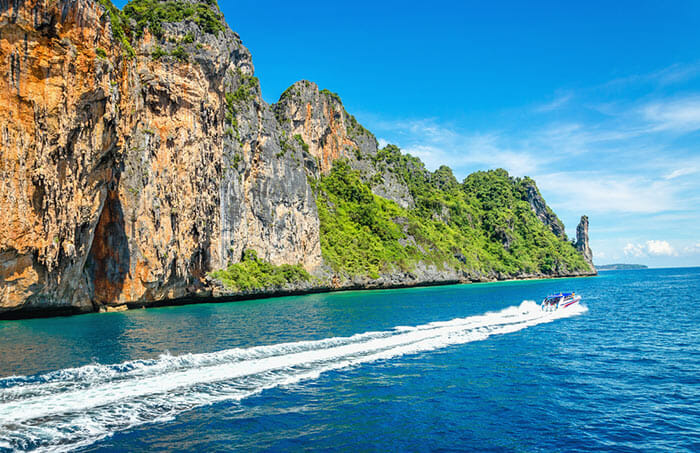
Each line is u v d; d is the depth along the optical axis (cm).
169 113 5294
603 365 2253
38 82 3297
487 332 3148
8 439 1209
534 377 2028
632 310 4794
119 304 4694
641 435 1407
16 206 3183
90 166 3794
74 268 3872
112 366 1953
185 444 1248
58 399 1529
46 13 3278
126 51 4566
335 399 1666
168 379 1788
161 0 5831
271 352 2323
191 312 4478
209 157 5812
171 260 5175
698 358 2419
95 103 3734
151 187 4988
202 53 5634
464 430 1430
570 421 1518
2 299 3247
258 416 1472
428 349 2539
